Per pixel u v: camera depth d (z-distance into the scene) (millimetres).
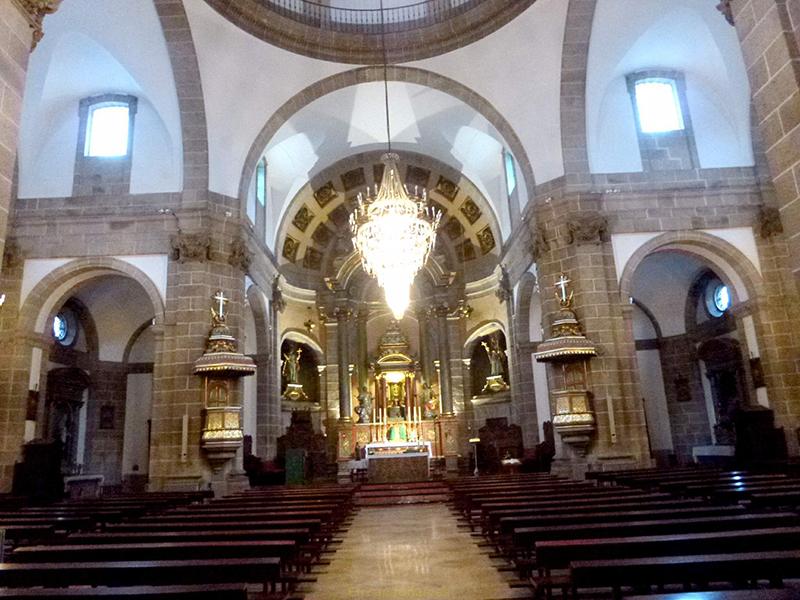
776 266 15516
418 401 24672
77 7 13797
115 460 20938
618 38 15789
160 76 15797
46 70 14898
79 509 8820
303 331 24578
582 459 14336
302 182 22734
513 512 6430
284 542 4711
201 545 4703
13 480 14172
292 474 17953
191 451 14242
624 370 14742
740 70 15953
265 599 5125
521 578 6203
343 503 10406
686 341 21391
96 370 21078
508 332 22203
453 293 25078
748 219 15844
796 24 6344
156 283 15398
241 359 14289
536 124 16516
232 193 16438
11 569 3959
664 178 16219
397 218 13773
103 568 3980
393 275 13898
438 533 9602
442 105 19422
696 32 15883
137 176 16484
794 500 6660
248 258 16641
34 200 16094
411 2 18500
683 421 21000
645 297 21906
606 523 5277
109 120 17203
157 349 14914
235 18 15555
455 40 16922
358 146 22266
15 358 15016
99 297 20766
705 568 3471
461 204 24719
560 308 15180
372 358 25844
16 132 6828
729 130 16922
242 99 16547
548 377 15750
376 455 19625
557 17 15531
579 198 15656
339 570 7023
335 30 16953
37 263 15617
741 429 14695
